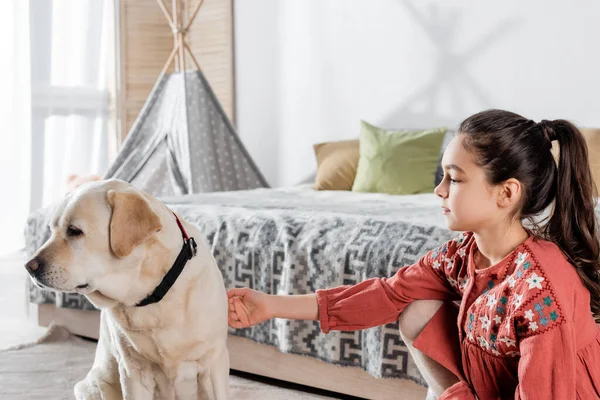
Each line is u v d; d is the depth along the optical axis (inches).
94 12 213.6
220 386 63.3
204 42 222.7
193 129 167.9
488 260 55.4
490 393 54.4
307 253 93.1
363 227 92.2
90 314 120.0
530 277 49.3
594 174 132.2
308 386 97.6
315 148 176.9
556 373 47.6
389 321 62.4
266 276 96.9
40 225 123.4
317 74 197.0
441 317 60.1
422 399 83.0
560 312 48.1
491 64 167.2
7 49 195.5
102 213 55.6
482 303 52.7
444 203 54.1
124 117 220.4
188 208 112.7
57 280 54.4
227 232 102.6
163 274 57.7
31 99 200.7
